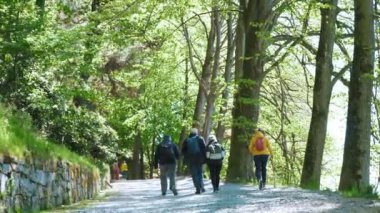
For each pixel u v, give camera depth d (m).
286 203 12.86
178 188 23.47
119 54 29.64
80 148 23.36
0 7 15.94
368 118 15.62
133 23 22.73
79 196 17.64
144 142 61.34
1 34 16.05
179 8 24.38
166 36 27.42
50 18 18.73
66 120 21.31
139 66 31.31
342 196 14.52
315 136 21.91
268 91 32.44
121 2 22.56
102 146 26.06
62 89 19.16
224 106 34.88
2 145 10.09
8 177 10.06
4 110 13.05
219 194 17.69
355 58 15.78
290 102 35.25
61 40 17.41
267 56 25.12
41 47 16.58
